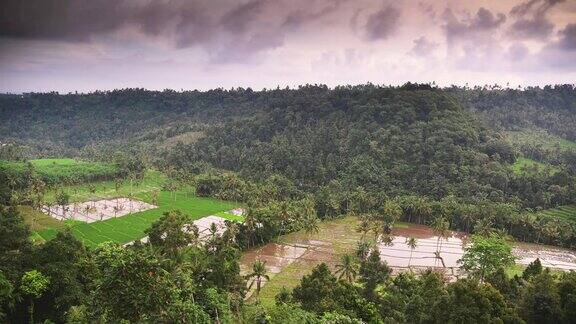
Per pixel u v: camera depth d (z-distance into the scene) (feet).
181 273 266.36
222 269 326.65
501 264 387.75
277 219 556.92
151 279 197.57
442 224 572.10
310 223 563.89
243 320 249.96
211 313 240.94
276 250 534.37
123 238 538.88
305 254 519.60
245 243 527.81
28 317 271.90
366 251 474.90
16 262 282.97
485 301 232.73
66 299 264.52
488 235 567.59
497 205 654.94
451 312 236.84
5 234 377.91
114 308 190.60
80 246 336.70
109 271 196.24
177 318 198.08
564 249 599.16
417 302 280.92
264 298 382.22
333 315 244.22
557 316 242.99
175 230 404.57
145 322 190.39
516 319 229.86
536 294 253.03
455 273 476.54
